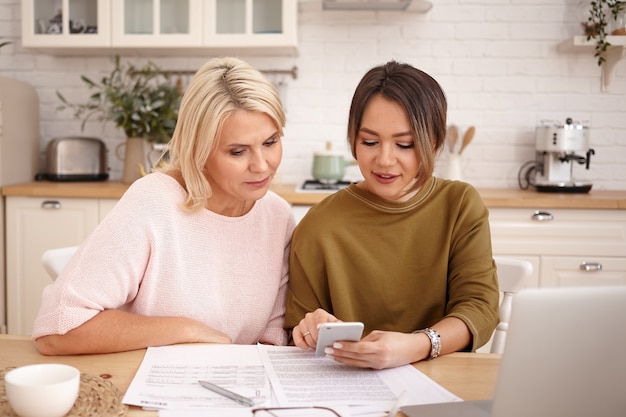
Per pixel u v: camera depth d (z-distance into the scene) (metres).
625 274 2.85
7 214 3.04
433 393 0.95
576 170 3.38
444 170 3.39
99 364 1.05
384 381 1.00
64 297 1.12
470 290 1.30
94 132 3.54
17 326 3.08
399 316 1.39
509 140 3.39
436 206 1.40
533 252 2.86
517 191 3.19
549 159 3.17
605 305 0.73
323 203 1.46
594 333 0.74
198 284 1.30
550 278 2.86
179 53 3.41
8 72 3.51
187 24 3.14
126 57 3.47
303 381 0.99
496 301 1.29
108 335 1.11
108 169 3.54
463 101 3.39
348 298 1.38
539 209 2.85
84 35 3.14
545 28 3.33
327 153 3.17
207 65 1.25
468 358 1.13
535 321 0.73
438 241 1.38
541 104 3.37
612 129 3.35
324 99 3.43
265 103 1.20
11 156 3.16
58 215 3.02
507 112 3.38
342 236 1.40
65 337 1.10
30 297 3.06
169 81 3.36
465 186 1.41
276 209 1.45
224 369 1.03
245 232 1.37
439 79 3.38
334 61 3.41
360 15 3.38
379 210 1.39
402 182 1.30
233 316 1.35
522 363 0.75
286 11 3.05
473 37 3.36
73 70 3.50
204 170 1.29
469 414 0.86
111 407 0.87
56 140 3.30
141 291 1.27
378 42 3.38
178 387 0.95
